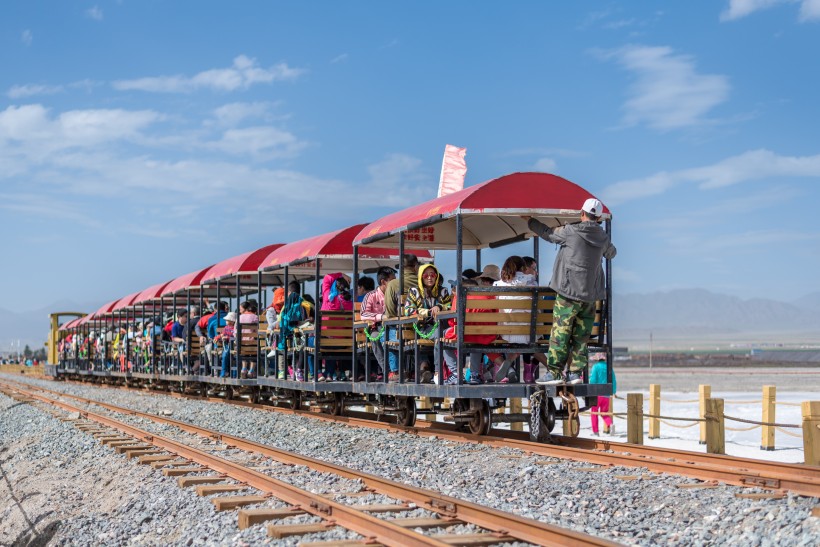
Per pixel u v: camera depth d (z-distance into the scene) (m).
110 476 12.28
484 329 12.61
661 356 135.62
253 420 18.52
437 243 15.91
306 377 18.12
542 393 12.57
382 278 15.96
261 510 8.15
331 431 15.63
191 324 27.59
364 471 10.84
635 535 7.22
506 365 13.26
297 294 19.12
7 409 27.19
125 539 8.78
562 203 12.84
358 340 16.94
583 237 11.96
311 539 7.22
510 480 9.80
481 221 15.05
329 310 17.58
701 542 6.83
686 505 8.04
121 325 39.16
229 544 7.47
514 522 7.06
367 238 15.82
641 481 9.15
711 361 111.19
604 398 17.44
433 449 12.38
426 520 7.68
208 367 26.39
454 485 9.81
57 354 57.38
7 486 14.14
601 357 14.67
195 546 7.81
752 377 59.31
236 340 22.80
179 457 12.56
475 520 7.54
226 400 25.16
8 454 17.48
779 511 7.38
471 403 13.48
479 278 13.81
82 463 13.97
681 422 20.78
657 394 16.62
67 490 12.37
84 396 32.44
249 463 11.95
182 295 29.38
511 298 12.70
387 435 14.41
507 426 18.03
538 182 12.82
